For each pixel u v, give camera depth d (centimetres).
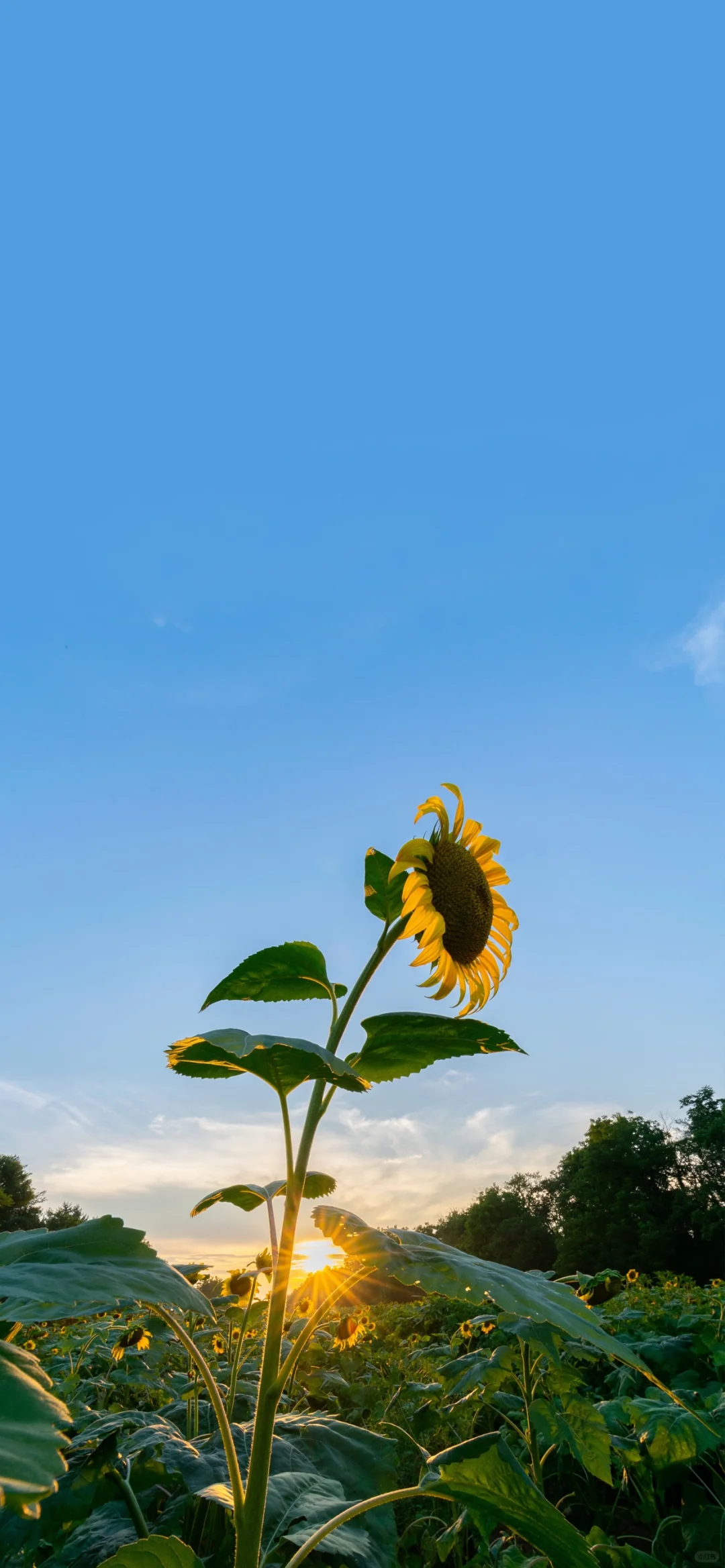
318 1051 176
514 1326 309
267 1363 192
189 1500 245
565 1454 409
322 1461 254
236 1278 311
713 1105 4656
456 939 285
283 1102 209
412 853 282
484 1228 5072
